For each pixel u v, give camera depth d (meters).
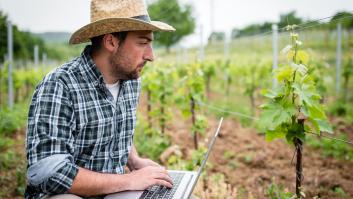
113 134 2.42
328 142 6.05
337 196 4.13
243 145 6.48
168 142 5.82
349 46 20.44
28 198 2.32
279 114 2.61
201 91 5.42
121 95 2.49
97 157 2.37
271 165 5.36
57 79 2.19
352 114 9.05
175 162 4.74
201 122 5.21
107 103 2.34
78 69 2.28
